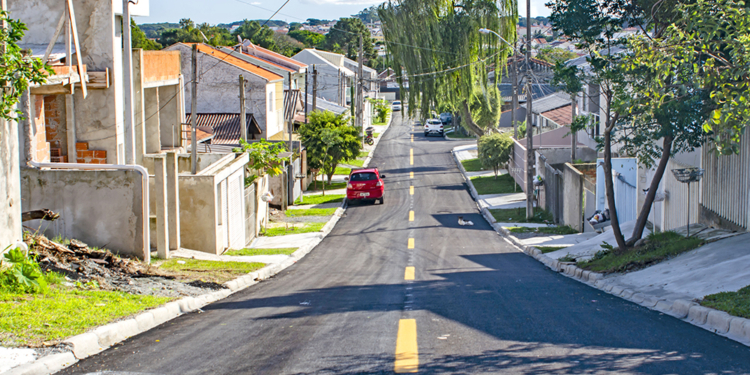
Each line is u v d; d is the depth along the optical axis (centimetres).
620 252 1352
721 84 867
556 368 536
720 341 643
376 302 948
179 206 1619
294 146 3525
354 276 1323
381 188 3027
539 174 2964
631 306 880
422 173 4184
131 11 1819
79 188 1359
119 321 708
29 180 1357
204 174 1634
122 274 1118
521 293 1021
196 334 709
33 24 1719
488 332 698
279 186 2820
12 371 515
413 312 841
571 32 1252
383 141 6222
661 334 680
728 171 1299
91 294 877
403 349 616
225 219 1747
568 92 1294
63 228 1365
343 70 7569
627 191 1864
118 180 1356
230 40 10038
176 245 1553
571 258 1477
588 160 3266
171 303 866
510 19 3947
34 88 1374
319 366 558
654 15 1185
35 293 848
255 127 3600
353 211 2872
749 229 1208
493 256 1667
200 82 3753
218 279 1187
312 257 1702
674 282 982
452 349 616
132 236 1366
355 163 4691
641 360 561
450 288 1099
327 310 877
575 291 1045
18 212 1013
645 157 1280
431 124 6656
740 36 841
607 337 665
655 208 1778
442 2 3981
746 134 1207
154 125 2227
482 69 4022
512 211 2673
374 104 8431
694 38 951
